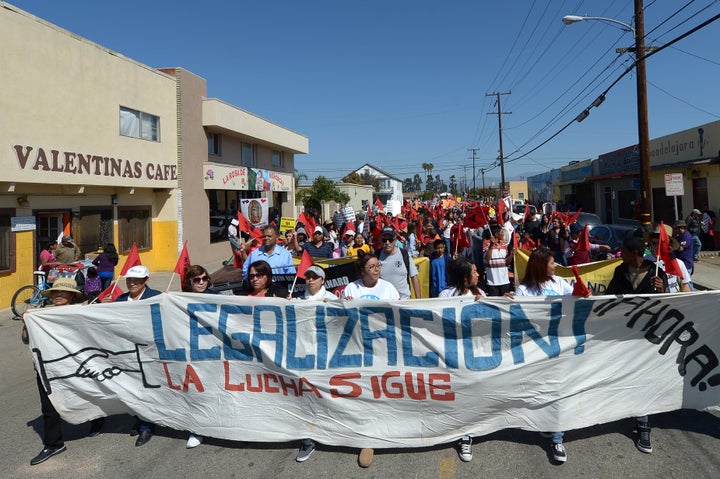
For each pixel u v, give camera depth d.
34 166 11.11
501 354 4.07
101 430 4.81
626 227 13.34
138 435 4.60
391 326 4.14
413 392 4.11
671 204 21.00
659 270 4.39
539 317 4.07
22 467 4.11
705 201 18.53
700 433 4.21
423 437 4.09
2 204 11.04
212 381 4.36
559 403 4.03
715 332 4.04
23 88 10.82
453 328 4.10
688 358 4.06
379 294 4.69
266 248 6.39
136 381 4.49
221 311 4.37
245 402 4.31
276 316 4.29
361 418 4.14
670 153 21.50
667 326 4.05
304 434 4.19
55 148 11.73
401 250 6.15
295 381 4.21
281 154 27.62
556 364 4.05
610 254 11.76
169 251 17.09
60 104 11.89
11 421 5.15
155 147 15.84
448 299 4.11
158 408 4.46
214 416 4.34
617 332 4.07
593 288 7.31
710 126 18.06
